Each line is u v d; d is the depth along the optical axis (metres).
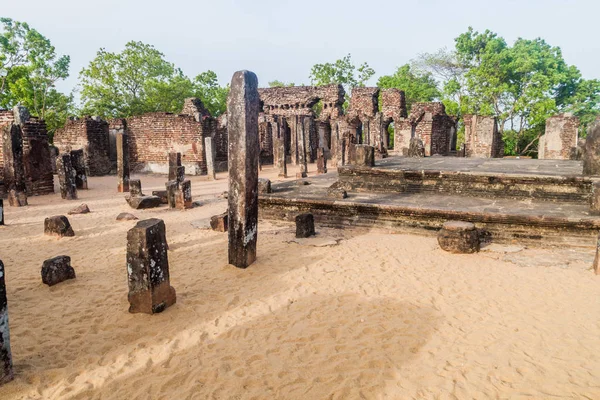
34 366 4.00
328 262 6.91
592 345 4.24
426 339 4.45
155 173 23.55
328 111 32.22
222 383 3.73
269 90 33.69
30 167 14.18
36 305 5.40
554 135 27.38
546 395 3.49
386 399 3.49
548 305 5.18
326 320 4.90
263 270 6.57
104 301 5.49
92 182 18.78
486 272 6.34
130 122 23.97
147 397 3.56
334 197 10.10
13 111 13.88
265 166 26.45
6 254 7.60
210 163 19.73
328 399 3.50
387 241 8.12
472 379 3.73
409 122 29.06
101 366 4.02
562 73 34.31
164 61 40.75
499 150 32.72
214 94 43.06
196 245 8.08
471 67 39.59
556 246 7.48
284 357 4.14
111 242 8.36
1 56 32.22
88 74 36.16
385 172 11.26
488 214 8.03
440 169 11.09
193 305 5.32
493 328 4.65
